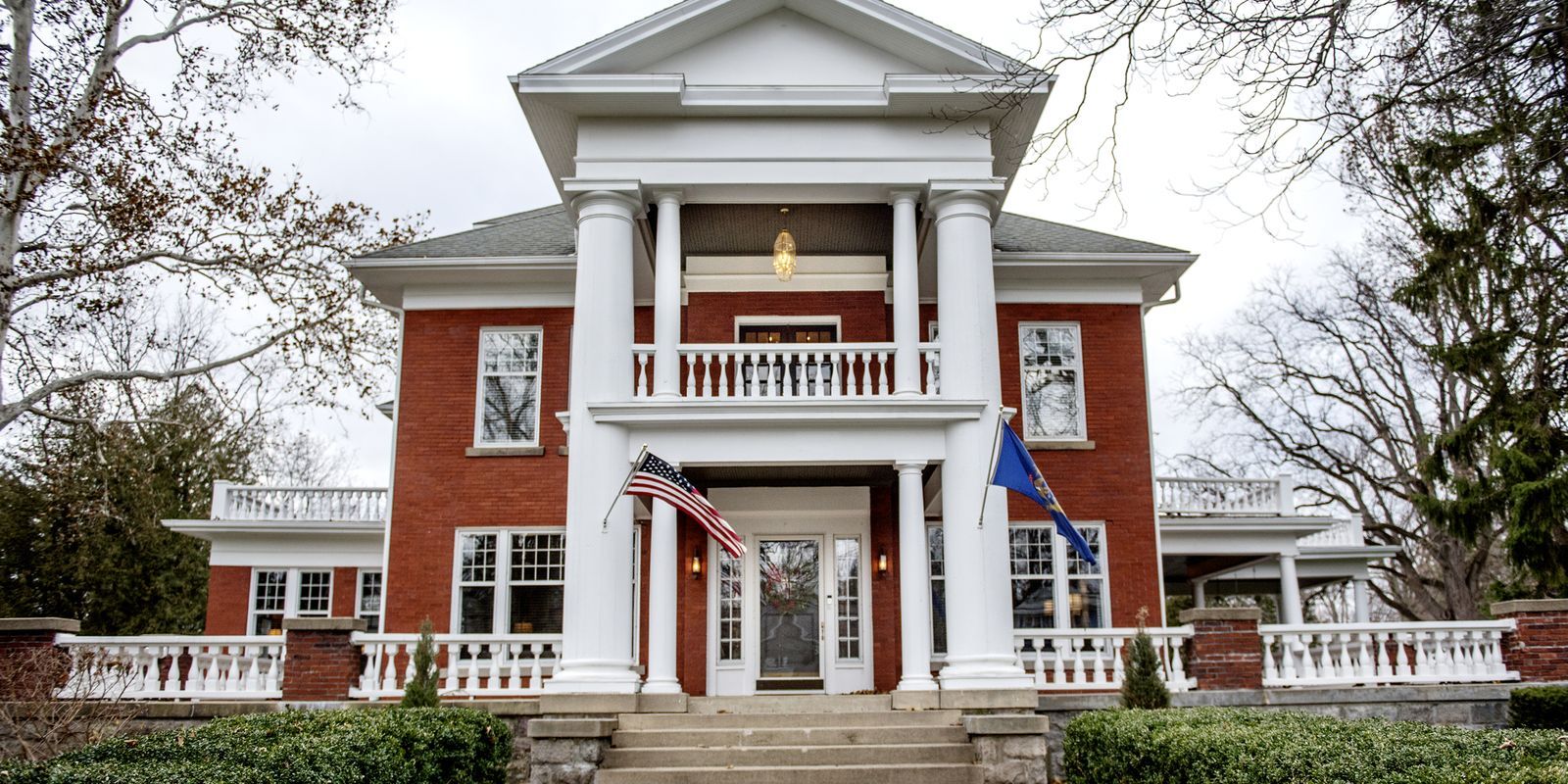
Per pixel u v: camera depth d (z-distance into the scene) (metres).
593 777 13.32
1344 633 15.80
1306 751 8.19
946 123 16.36
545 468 19.92
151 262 21.69
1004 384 20.17
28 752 13.08
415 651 14.60
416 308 20.67
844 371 19.92
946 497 15.55
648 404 15.36
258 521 22.31
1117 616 19.36
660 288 16.05
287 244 22.33
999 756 13.53
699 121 16.31
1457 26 9.76
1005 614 14.95
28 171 18.77
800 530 19.50
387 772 9.10
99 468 23.97
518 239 21.38
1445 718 14.94
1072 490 19.80
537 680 16.05
